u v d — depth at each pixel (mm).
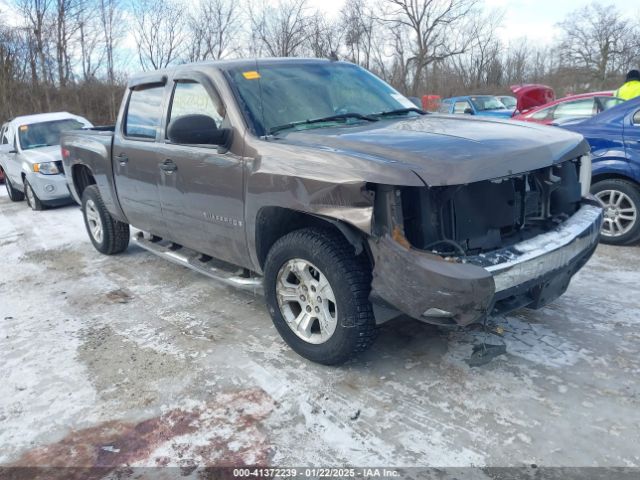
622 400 2844
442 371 3227
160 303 4629
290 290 3410
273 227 3486
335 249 3016
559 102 10453
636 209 5230
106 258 6191
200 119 3465
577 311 3912
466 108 17156
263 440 2717
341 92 4133
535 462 2445
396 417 2826
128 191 4992
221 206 3738
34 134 10273
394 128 3451
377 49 37219
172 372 3416
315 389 3123
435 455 2529
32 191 9547
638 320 3715
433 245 2775
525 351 3395
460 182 2650
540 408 2820
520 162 2889
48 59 29219
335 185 2826
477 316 2656
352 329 3016
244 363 3471
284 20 29750
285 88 3898
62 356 3734
